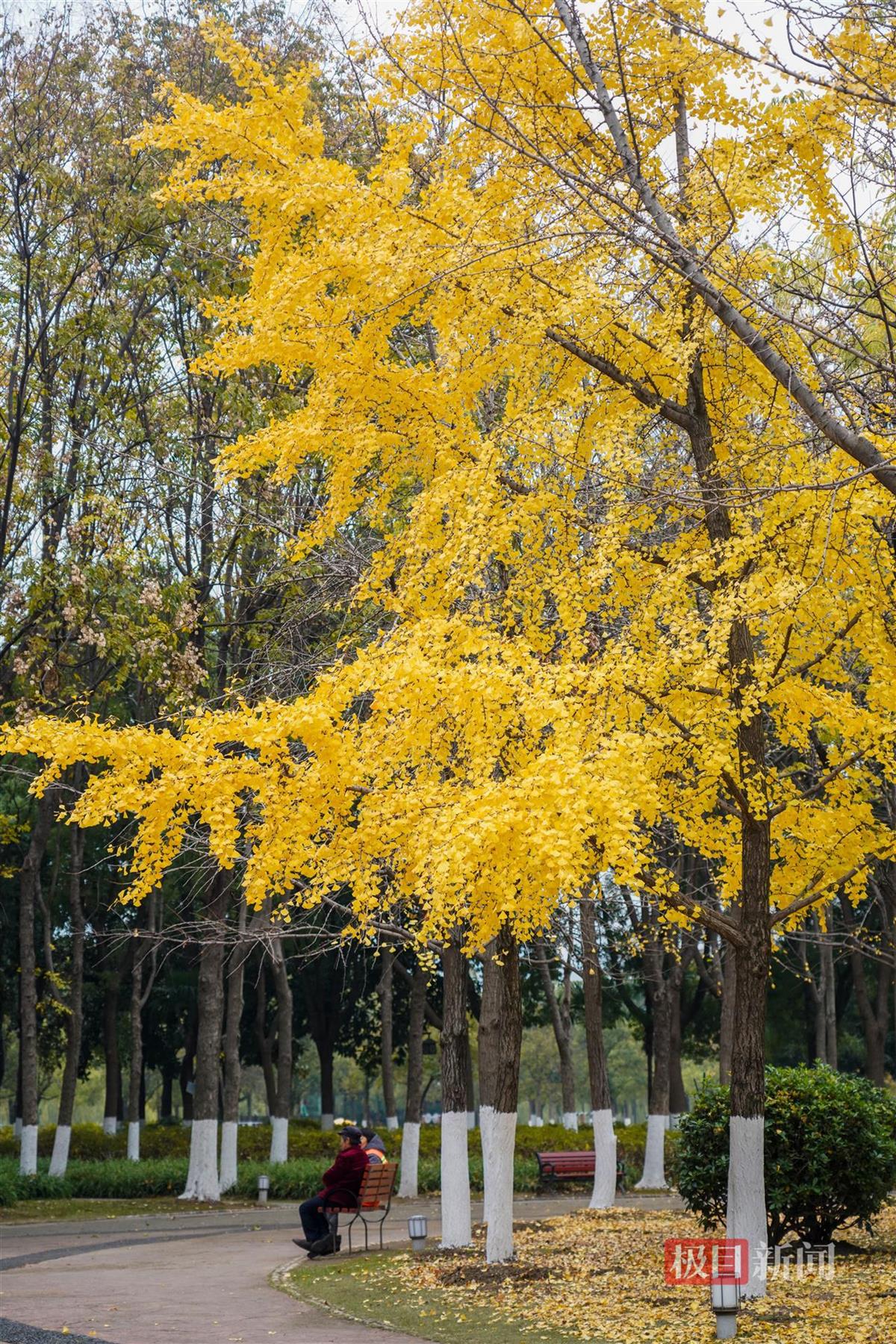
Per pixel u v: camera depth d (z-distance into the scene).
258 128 7.97
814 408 6.50
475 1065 41.09
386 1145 24.12
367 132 13.09
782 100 7.82
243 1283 10.05
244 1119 62.19
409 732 6.61
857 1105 10.30
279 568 16.00
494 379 8.51
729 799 8.73
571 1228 13.20
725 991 19.41
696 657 7.03
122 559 15.73
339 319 7.79
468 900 6.83
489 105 6.84
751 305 7.48
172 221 16.97
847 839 8.79
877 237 7.36
